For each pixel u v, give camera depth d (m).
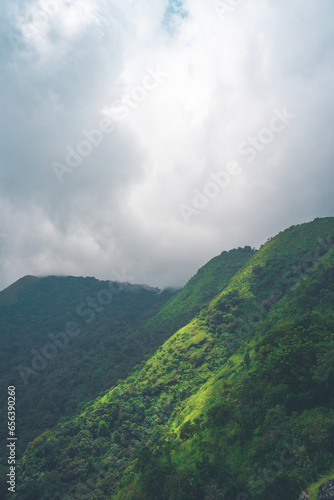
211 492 43.03
